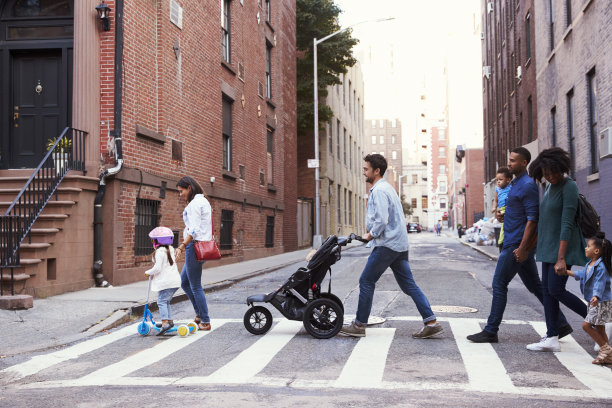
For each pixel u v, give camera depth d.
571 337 6.84
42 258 9.70
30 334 7.30
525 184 6.30
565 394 4.51
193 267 7.39
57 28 12.08
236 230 19.16
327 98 34.97
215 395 4.52
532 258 6.67
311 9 30.77
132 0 12.23
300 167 33.97
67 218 10.35
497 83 37.72
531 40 24.14
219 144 17.50
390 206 6.71
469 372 5.23
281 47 24.83
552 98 19.88
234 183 18.92
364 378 5.04
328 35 29.56
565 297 5.96
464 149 64.94
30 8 12.17
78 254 10.70
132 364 5.78
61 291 10.12
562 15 18.28
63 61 11.96
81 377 5.31
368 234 6.73
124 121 11.77
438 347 6.29
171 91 14.02
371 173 6.84
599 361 5.52
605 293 5.48
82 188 10.80
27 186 9.56
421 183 136.25
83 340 7.19
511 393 4.55
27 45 12.02
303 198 30.72
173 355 6.14
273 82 24.28
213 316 8.65
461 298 10.02
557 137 19.36
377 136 130.62
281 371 5.33
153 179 12.94
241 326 7.73
